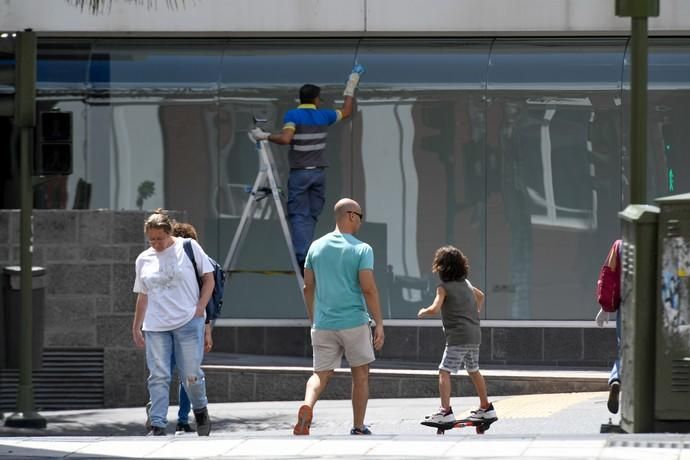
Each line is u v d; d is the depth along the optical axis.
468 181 45.44
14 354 35.44
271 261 45.75
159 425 29.81
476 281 45.28
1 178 46.25
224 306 45.91
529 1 46.16
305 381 40.12
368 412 36.69
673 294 25.16
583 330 44.81
